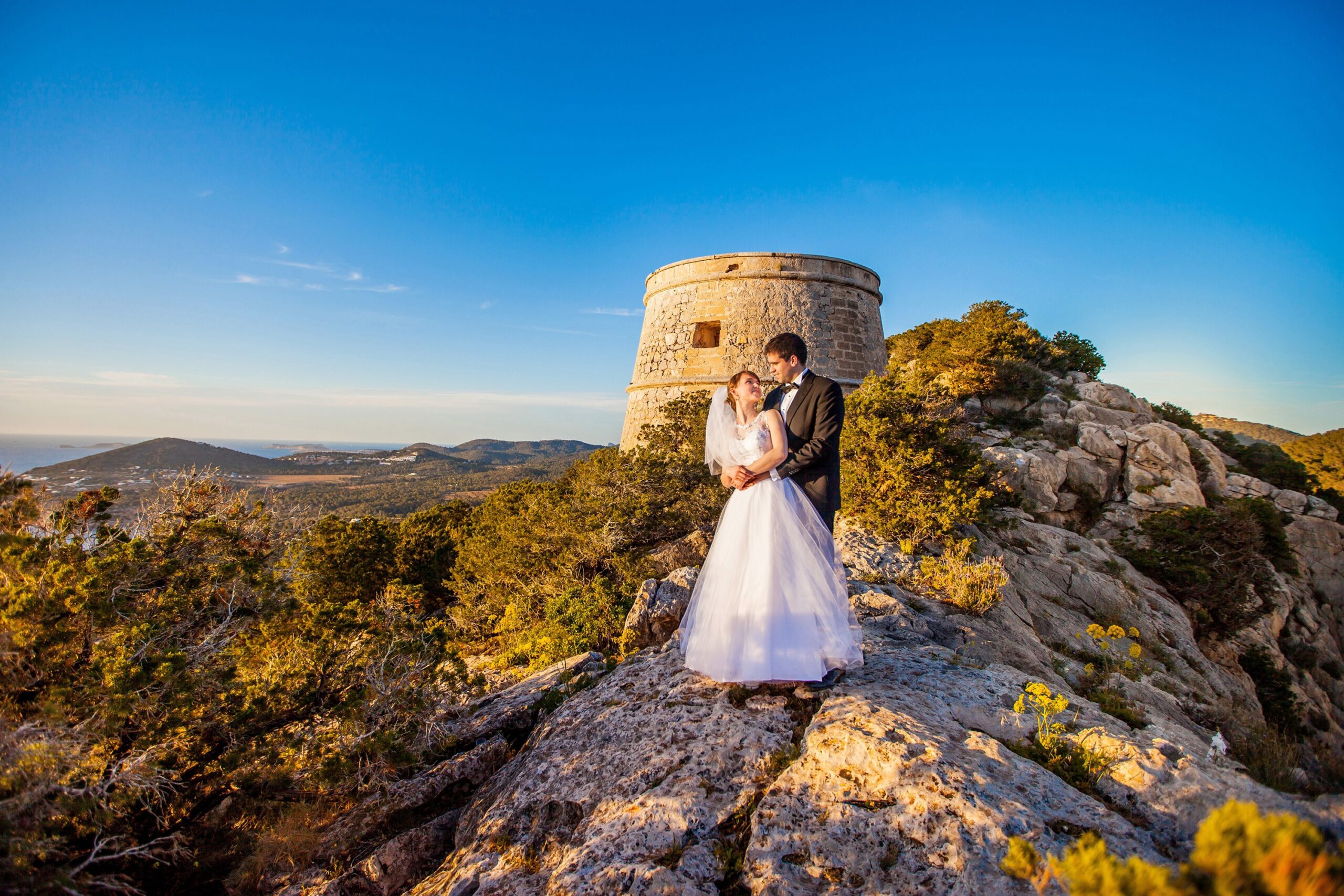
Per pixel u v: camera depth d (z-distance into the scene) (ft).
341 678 19.45
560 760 12.85
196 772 16.89
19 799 10.82
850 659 12.60
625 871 9.18
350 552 70.33
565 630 38.96
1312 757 14.48
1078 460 69.31
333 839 14.57
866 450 42.55
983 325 93.61
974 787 9.18
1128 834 8.53
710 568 13.56
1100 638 24.71
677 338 72.79
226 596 20.65
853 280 71.72
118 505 22.38
